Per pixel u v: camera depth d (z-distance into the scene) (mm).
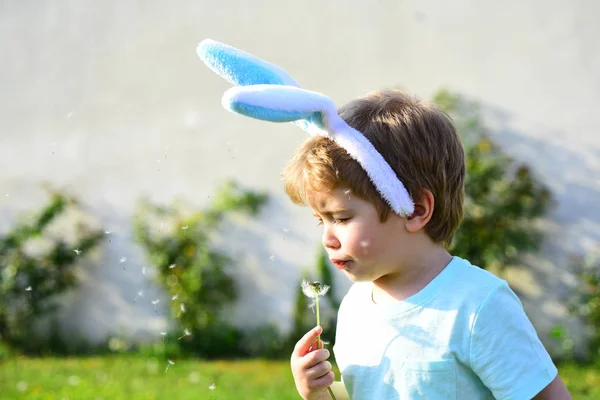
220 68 2217
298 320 7730
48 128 8719
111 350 8039
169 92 8422
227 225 8102
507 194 7277
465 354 2045
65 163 8641
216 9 8297
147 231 8289
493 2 7422
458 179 2260
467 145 7375
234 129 8203
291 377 6410
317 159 2100
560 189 7195
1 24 8906
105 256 8414
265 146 8094
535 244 7207
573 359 6938
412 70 7664
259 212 8031
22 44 8844
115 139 8523
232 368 7004
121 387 6059
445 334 2070
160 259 8117
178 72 8398
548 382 2029
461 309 2066
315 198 2141
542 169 7238
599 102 7117
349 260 2133
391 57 7742
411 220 2129
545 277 7199
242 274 8016
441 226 2205
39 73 8773
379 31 7785
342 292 7680
